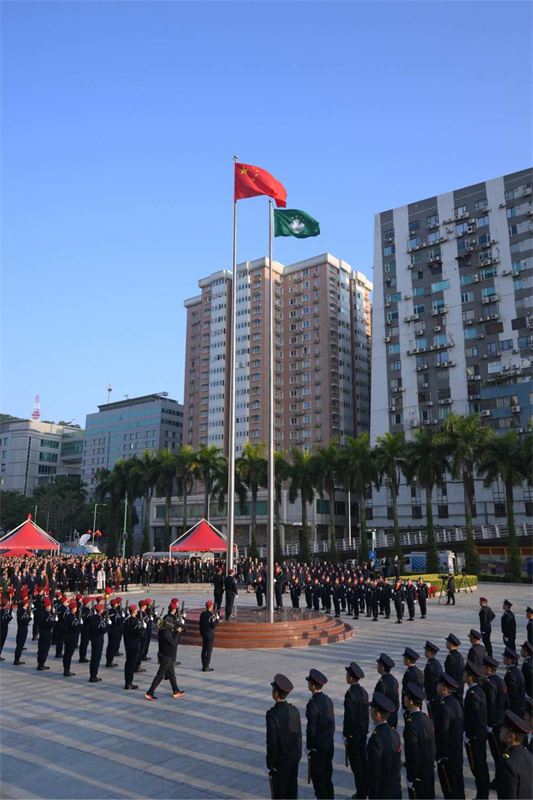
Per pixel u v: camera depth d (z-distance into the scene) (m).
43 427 178.00
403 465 58.47
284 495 92.38
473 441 53.12
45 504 117.19
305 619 22.97
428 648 11.84
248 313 113.00
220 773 9.30
